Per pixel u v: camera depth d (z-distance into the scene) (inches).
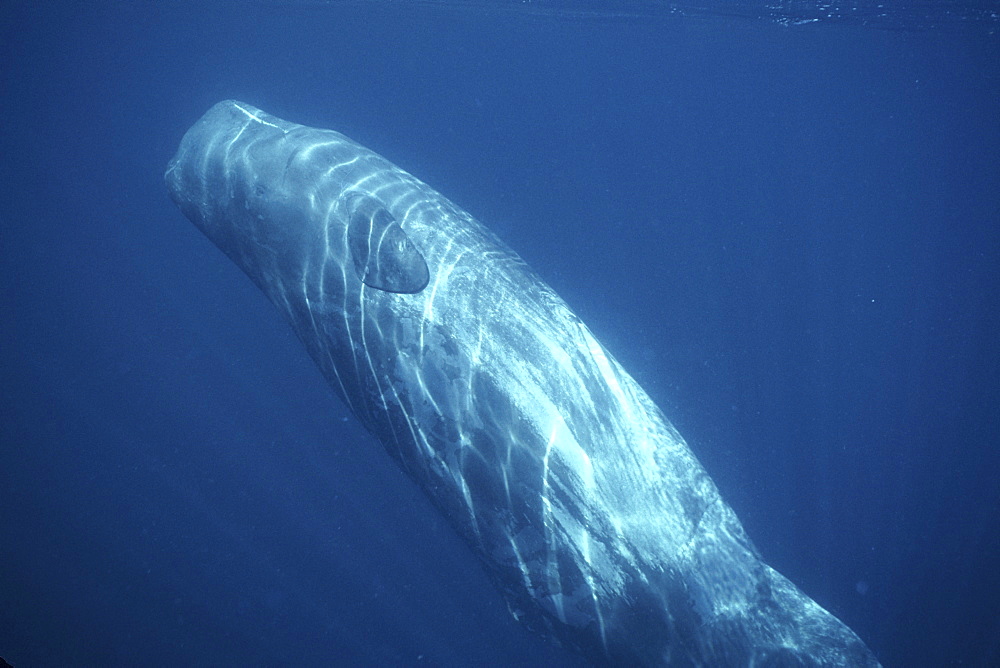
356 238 273.3
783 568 416.2
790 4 834.2
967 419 553.9
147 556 560.1
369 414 279.4
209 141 340.8
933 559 424.5
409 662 434.9
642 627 227.3
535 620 253.0
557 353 255.9
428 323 257.1
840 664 231.9
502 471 238.4
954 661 369.1
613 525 230.5
